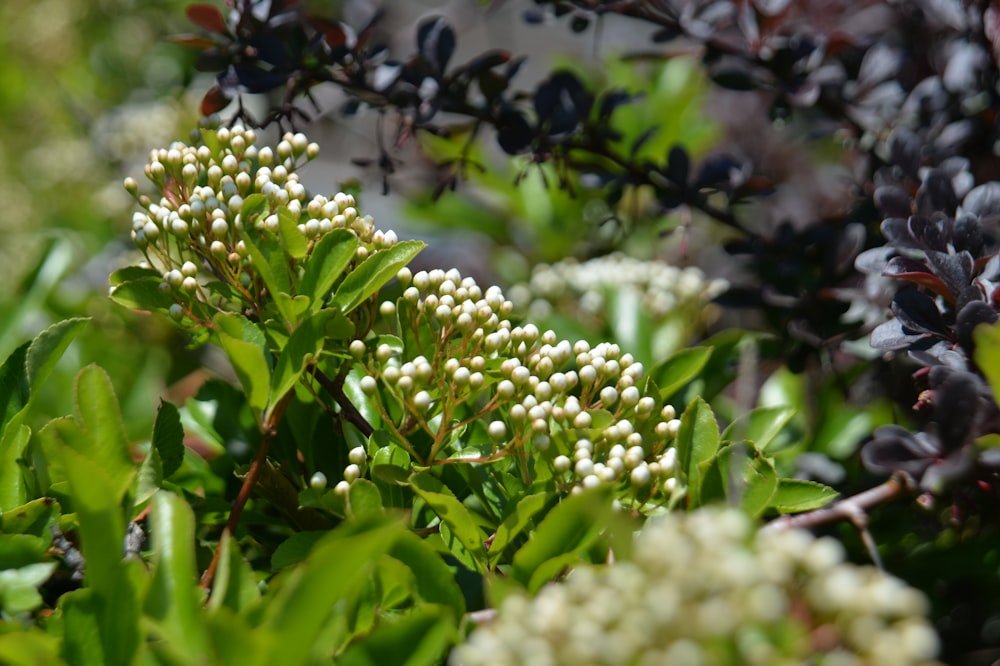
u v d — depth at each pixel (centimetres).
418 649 44
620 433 50
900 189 55
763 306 61
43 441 48
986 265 53
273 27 59
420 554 47
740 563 42
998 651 55
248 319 52
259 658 43
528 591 47
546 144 61
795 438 60
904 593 42
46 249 65
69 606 46
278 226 51
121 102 116
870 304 59
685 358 53
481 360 51
